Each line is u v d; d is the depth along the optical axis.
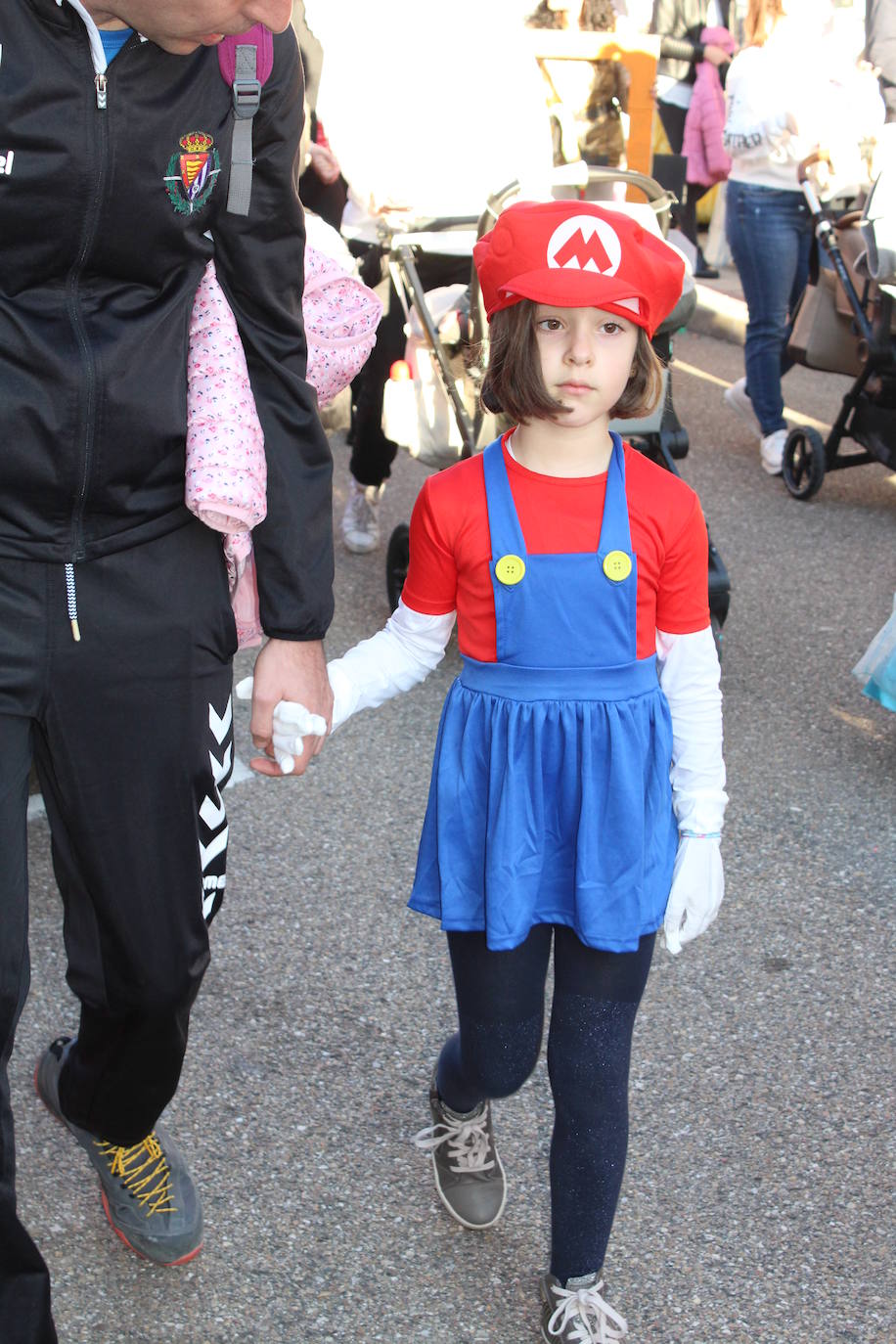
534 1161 2.54
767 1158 2.54
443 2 4.07
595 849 1.94
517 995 2.05
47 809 1.88
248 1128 2.59
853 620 4.91
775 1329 2.19
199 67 1.59
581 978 2.01
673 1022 2.90
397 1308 2.23
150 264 1.65
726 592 4.17
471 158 4.20
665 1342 2.17
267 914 3.23
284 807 3.69
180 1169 2.32
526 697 1.92
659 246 1.87
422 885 2.09
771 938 3.19
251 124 1.65
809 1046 2.84
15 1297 1.79
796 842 3.58
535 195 3.66
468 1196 2.37
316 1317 2.21
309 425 1.87
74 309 1.62
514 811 1.93
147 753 1.81
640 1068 2.76
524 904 1.95
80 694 1.75
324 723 1.89
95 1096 2.07
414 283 3.96
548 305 1.80
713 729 1.99
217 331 1.77
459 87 4.13
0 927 1.76
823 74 5.62
